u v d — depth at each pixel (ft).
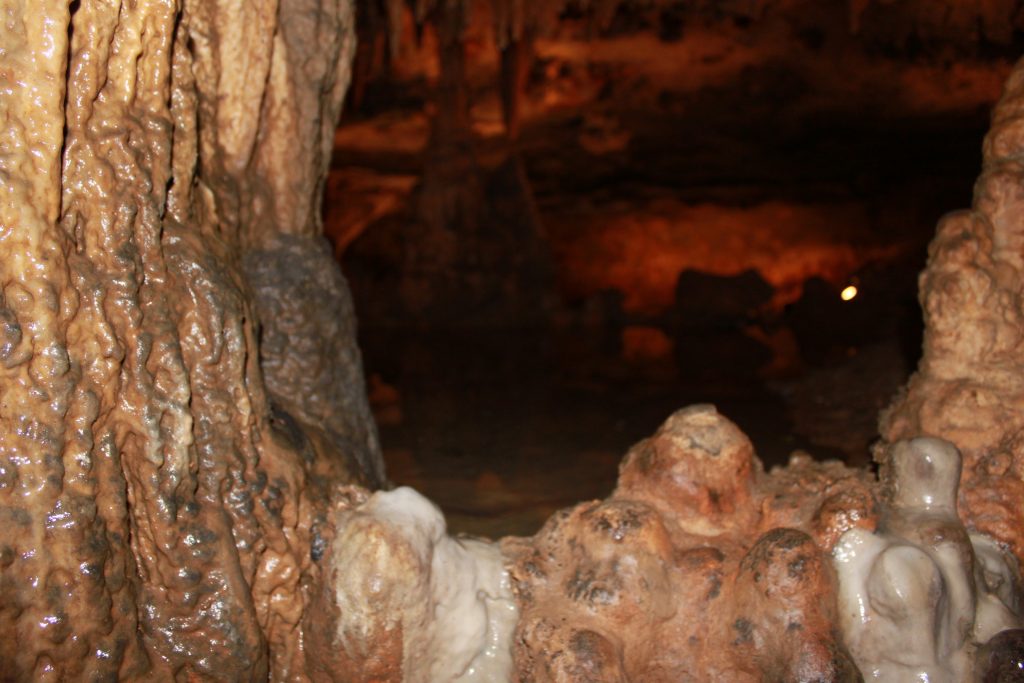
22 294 7.17
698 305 47.26
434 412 25.62
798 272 50.44
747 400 26.45
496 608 9.00
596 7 31.99
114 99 8.02
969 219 10.41
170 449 8.10
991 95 37.22
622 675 8.11
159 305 8.25
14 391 7.18
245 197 11.62
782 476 9.98
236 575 8.34
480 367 34.22
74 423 7.43
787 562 8.26
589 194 54.39
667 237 52.21
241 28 10.83
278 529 8.84
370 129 51.16
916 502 9.17
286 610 8.79
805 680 7.88
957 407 10.06
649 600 8.42
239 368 8.82
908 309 33.22
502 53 44.06
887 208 49.85
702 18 37.55
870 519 8.77
